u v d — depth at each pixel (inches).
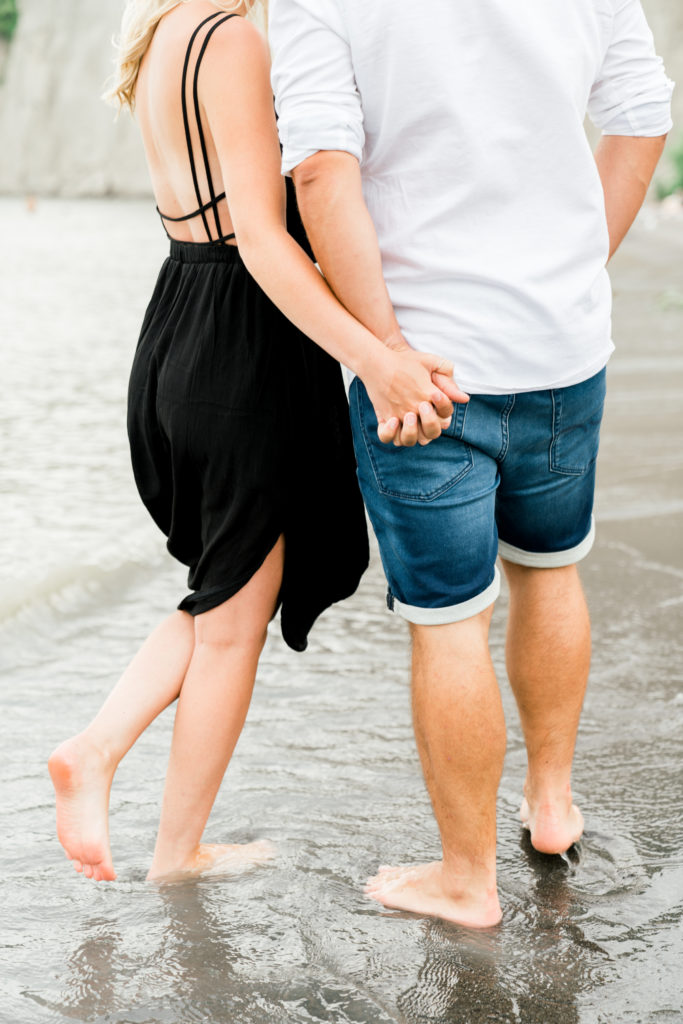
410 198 99.7
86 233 1750.7
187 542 123.3
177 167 114.3
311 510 119.1
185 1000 95.6
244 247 103.2
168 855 119.3
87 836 109.3
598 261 105.2
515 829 126.9
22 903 112.5
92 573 223.5
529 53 96.2
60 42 3307.1
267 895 114.1
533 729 121.3
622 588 205.6
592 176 103.0
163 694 118.3
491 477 104.9
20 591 208.5
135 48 117.5
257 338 112.7
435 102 96.1
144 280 1013.2
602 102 113.6
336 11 95.0
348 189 96.3
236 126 105.4
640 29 111.1
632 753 143.5
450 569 103.6
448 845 108.7
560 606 117.9
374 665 181.5
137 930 107.1
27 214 2357.3
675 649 178.1
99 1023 92.4
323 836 127.0
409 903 111.3
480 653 105.7
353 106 96.7
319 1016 93.4
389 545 106.2
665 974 98.7
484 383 100.8
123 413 408.5
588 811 129.6
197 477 117.3
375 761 146.3
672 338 531.8
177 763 118.7
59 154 3302.2
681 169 1772.9
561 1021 92.4
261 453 113.1
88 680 176.2
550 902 111.4
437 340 100.5
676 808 130.2
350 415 109.2
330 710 162.7
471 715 104.3
